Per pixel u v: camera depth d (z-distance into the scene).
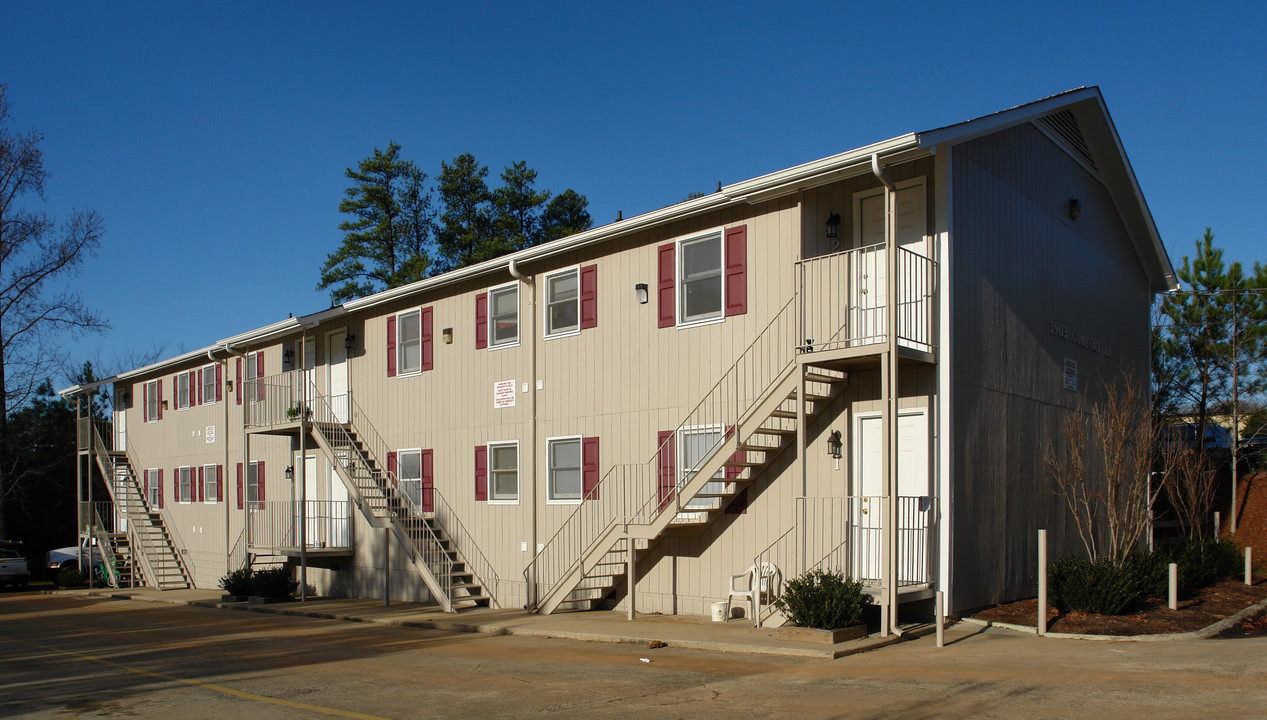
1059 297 16.53
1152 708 7.86
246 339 26.17
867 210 13.74
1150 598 14.59
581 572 15.91
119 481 34.84
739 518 14.86
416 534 20.33
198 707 9.38
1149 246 20.33
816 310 13.95
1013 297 14.76
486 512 19.30
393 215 44.16
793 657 11.07
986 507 13.48
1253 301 23.42
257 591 22.20
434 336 21.09
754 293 14.76
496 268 19.08
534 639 14.01
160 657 13.41
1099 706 7.98
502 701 9.21
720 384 15.06
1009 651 10.88
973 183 13.78
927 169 13.22
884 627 11.73
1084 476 16.36
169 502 31.36
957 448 12.83
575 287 17.80
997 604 13.61
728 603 14.29
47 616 21.61
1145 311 21.08
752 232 14.89
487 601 18.92
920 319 12.99
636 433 16.33
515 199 42.25
